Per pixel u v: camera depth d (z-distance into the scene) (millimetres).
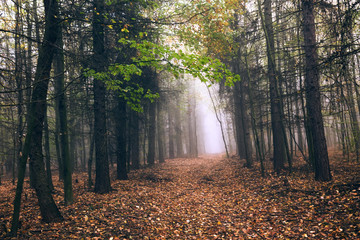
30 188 11227
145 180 12969
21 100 7797
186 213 7590
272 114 12617
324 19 8391
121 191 9797
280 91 13000
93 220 6254
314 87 9078
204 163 23078
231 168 16250
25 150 5207
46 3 6219
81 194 9273
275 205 7402
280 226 5805
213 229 6207
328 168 8859
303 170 11148
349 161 12344
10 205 8070
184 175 15578
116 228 5859
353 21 6523
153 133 22469
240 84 15992
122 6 8945
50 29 6035
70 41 7762
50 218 6109
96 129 9773
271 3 12711
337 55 6586
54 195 9336
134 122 17906
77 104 10703
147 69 14133
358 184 6934
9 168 23406
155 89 15141
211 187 11633
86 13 8148
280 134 12398
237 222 6570
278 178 10625
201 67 4695
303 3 8984
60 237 5234
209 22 10156
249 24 12852
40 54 5797
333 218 5547
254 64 16266
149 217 6832
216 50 11430
